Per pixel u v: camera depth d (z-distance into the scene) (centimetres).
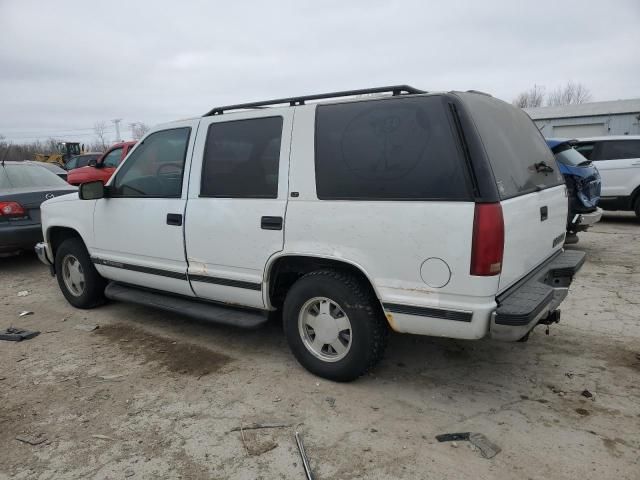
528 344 415
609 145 1064
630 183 1041
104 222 477
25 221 705
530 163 355
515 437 286
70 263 546
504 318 276
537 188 342
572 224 730
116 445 291
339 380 352
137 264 454
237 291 386
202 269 403
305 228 336
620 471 255
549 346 411
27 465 276
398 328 313
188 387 358
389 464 266
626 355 390
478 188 277
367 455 274
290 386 354
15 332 477
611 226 1032
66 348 439
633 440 280
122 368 394
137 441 294
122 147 1267
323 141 333
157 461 275
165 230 421
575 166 727
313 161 335
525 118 396
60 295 612
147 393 352
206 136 398
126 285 504
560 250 409
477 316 281
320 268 354
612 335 430
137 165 449
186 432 302
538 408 317
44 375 386
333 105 335
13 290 646
